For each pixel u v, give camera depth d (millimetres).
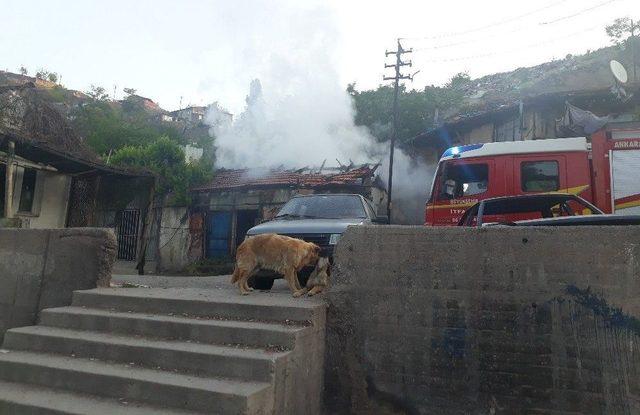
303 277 6070
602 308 4039
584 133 11102
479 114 17609
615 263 4039
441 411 4414
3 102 13867
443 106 22781
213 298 5133
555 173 8711
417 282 4645
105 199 18266
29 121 14641
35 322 6074
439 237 4625
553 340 4156
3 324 6324
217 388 3627
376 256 4816
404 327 4633
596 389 3982
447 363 4449
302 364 4309
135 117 31938
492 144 9336
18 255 6395
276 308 4648
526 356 4223
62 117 15867
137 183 18000
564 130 12539
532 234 4332
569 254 4195
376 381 4656
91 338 4621
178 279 9922
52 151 12953
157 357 4223
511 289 4336
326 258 5496
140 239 16891
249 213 18141
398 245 4758
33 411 3773
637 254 3973
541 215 6957
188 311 4969
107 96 38625
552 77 21188
